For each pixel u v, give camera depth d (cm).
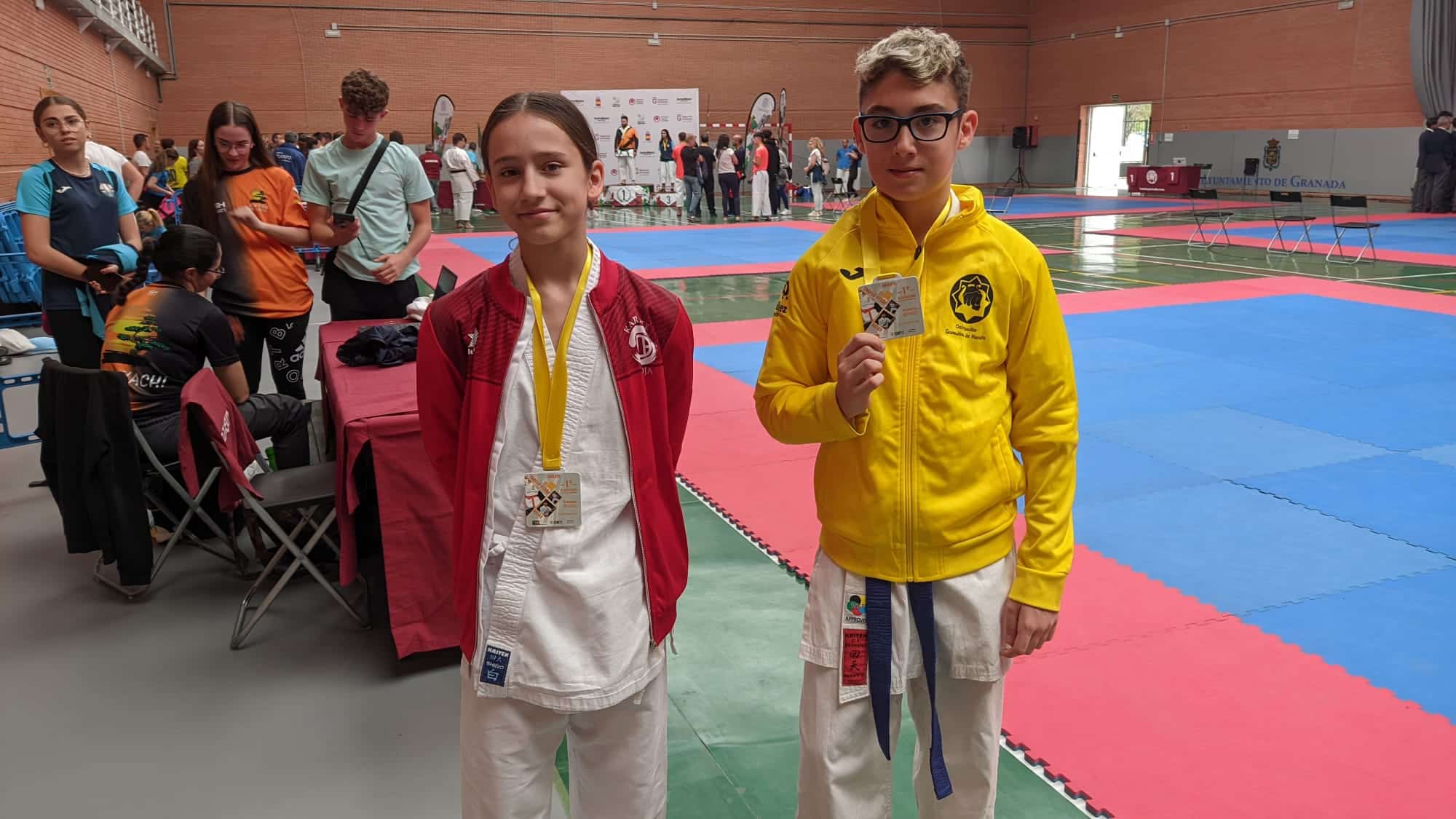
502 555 175
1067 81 3341
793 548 445
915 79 167
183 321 410
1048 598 180
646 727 190
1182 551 440
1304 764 283
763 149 2298
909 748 294
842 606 187
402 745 305
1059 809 264
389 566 338
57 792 280
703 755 290
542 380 175
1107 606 387
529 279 175
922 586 183
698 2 3011
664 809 201
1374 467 548
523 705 180
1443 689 325
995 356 181
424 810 274
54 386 392
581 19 2906
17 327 897
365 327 470
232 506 378
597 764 194
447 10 2780
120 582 407
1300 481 529
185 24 2578
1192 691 323
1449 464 553
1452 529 461
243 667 353
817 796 189
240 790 282
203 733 311
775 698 322
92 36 1764
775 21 3103
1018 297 180
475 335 175
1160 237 1777
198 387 356
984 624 185
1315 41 2583
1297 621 373
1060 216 2206
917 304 168
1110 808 262
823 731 188
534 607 175
